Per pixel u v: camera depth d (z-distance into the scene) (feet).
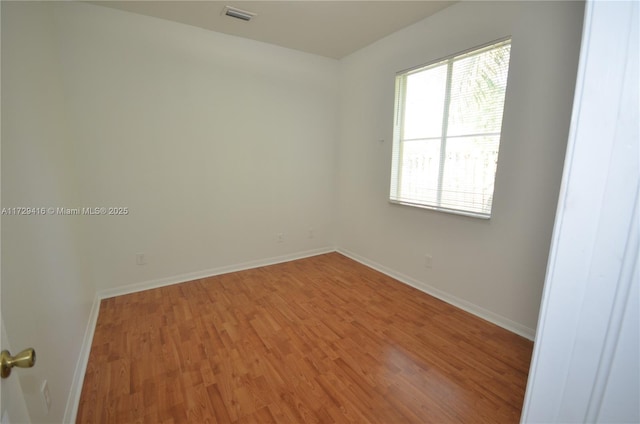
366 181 11.78
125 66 8.53
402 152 10.19
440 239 9.02
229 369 5.91
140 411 4.91
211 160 10.28
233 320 7.77
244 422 4.72
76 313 5.97
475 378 5.72
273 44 10.85
